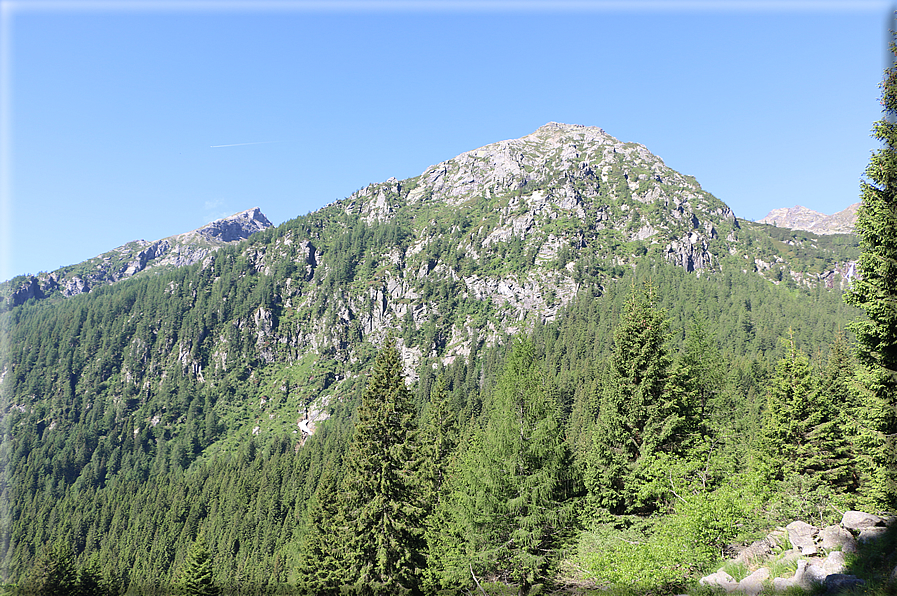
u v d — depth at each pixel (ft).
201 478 571.28
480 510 102.27
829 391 139.95
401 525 128.16
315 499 181.47
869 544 54.13
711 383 140.87
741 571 63.10
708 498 73.10
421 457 141.59
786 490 88.79
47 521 531.91
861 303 67.72
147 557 428.97
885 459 73.56
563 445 105.19
